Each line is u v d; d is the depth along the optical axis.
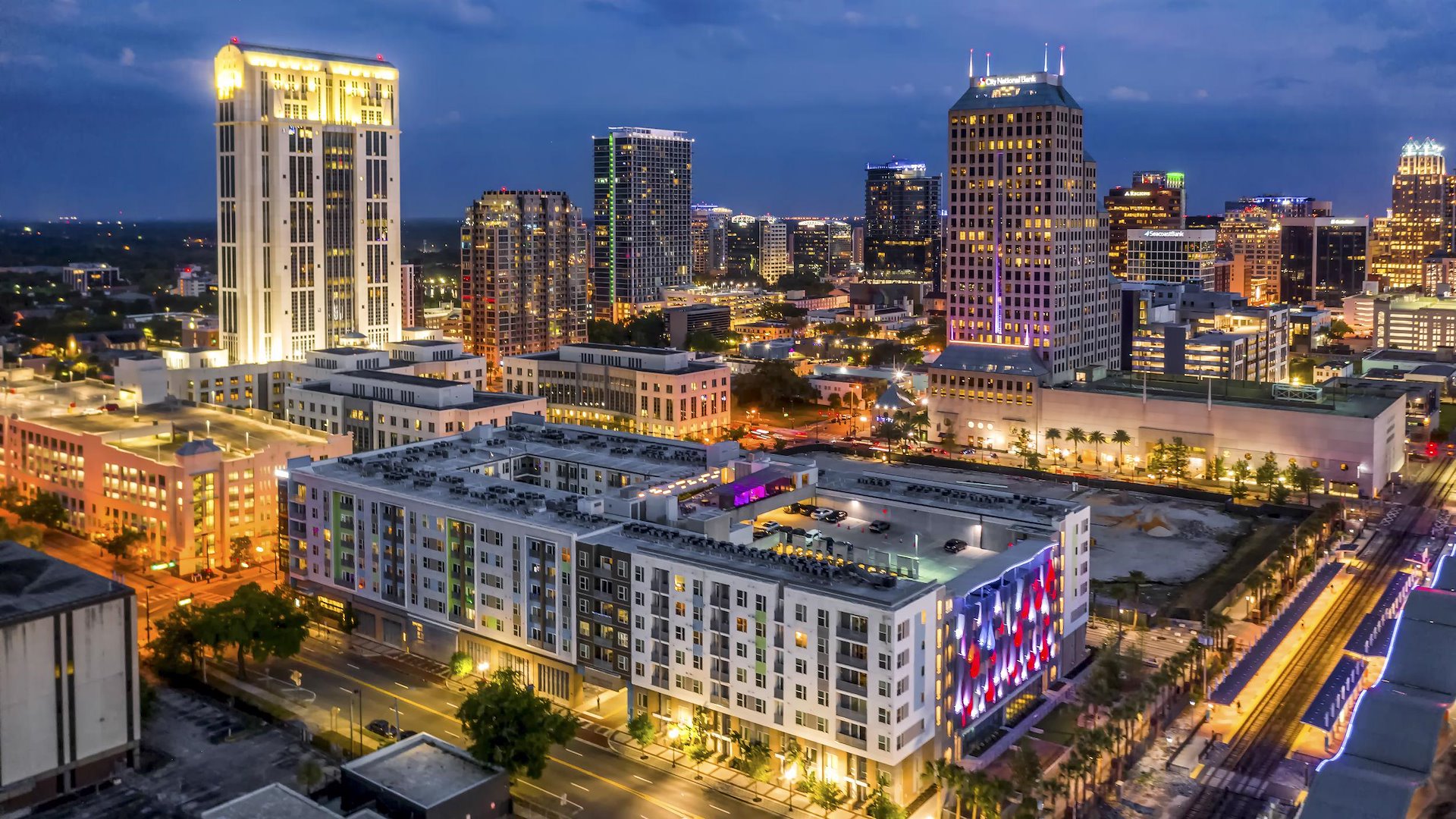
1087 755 177.38
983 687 198.88
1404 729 190.12
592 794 185.25
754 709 191.75
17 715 176.50
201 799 182.50
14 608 178.75
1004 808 175.88
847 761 182.62
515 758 180.25
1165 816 179.50
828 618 181.00
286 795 162.25
